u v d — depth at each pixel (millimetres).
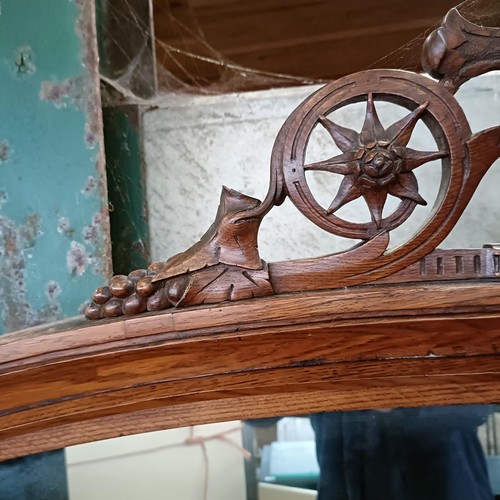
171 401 439
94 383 426
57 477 517
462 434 506
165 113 781
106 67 737
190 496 537
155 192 783
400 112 740
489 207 740
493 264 410
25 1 641
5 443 451
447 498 505
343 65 1050
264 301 405
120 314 419
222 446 538
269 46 1071
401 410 515
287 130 395
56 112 646
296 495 525
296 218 764
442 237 407
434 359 422
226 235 403
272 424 532
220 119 775
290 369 428
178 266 406
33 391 424
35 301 650
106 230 655
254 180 772
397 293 402
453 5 934
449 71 390
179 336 409
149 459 539
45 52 643
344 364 427
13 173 646
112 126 762
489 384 433
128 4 798
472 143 390
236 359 422
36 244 650
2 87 643
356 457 520
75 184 650
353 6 972
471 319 404
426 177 741
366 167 385
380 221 404
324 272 414
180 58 1098
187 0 1007
